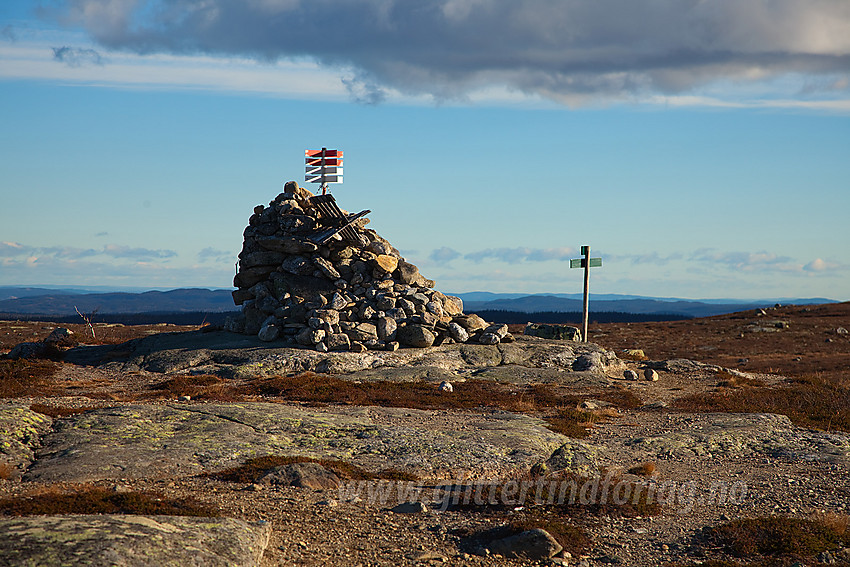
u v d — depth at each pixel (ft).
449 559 29.86
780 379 104.37
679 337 214.48
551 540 31.01
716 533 33.99
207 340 107.65
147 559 23.08
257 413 57.31
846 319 234.58
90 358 104.01
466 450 48.24
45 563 21.48
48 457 42.42
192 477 39.60
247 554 26.48
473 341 108.47
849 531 34.19
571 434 57.57
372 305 105.81
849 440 57.62
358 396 73.20
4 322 266.77
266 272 114.73
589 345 109.91
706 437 57.41
